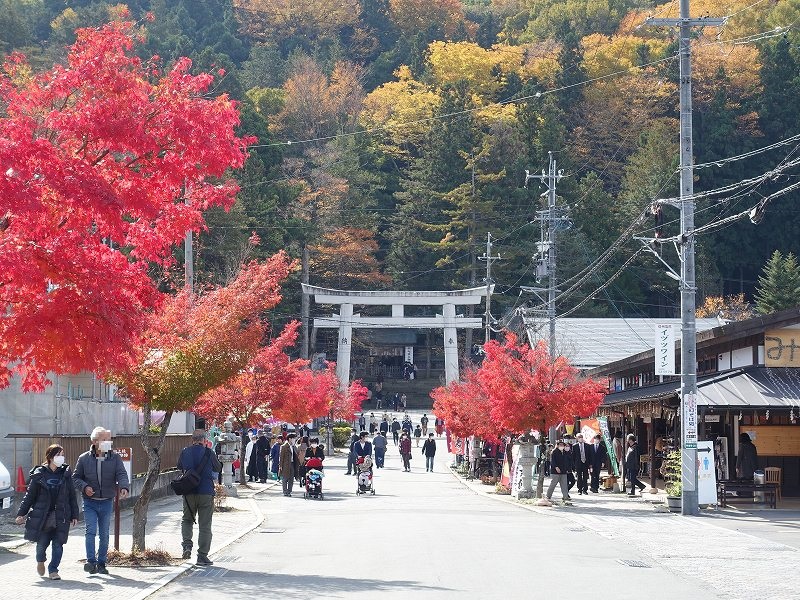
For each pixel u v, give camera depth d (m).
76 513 18.17
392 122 132.62
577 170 121.06
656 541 24.97
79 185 13.73
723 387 34.81
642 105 122.69
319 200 113.88
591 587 17.25
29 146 13.70
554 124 114.38
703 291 105.69
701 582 18.17
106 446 18.86
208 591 16.58
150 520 29.00
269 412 47.94
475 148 116.94
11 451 33.50
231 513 32.59
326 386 67.31
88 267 14.15
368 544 23.61
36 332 13.74
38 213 13.68
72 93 15.23
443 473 61.75
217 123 15.38
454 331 94.75
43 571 17.78
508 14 169.88
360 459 44.38
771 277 97.00
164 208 16.25
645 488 43.50
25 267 13.25
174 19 143.38
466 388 52.22
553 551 22.42
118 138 14.60
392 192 134.88
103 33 15.33
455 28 160.38
